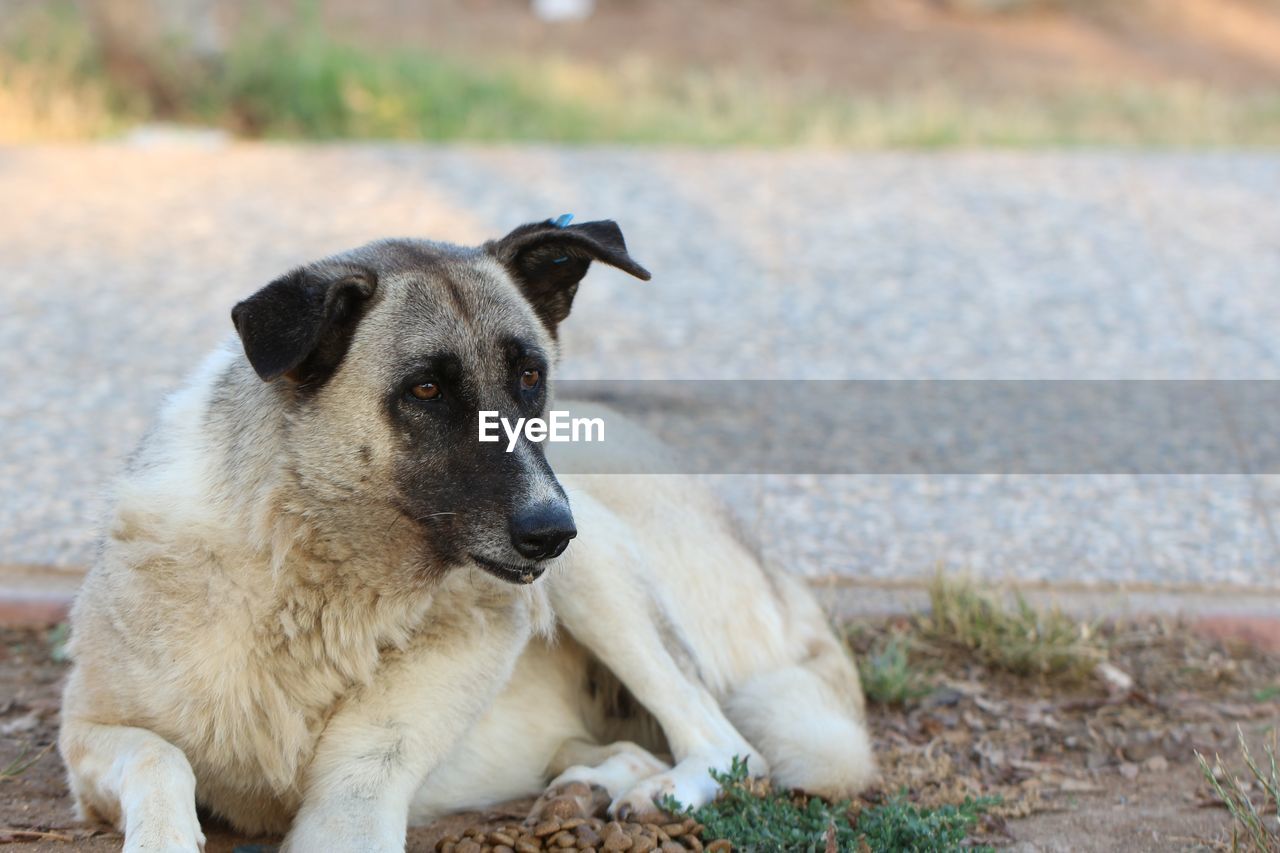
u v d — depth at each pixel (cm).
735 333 863
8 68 1331
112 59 1383
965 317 886
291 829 381
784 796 433
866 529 659
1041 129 1497
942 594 580
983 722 512
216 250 939
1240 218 1034
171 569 373
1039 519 670
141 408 746
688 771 427
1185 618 586
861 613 592
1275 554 639
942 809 412
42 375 778
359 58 1515
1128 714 519
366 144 1241
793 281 930
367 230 972
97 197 1035
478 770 438
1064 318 884
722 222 1023
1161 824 432
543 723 461
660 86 1692
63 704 406
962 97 1730
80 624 394
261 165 1117
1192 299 908
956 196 1080
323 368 370
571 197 1059
